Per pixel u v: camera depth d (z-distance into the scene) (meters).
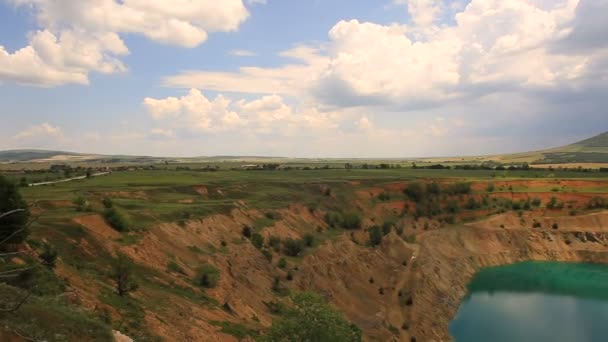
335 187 120.12
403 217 116.12
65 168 145.62
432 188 127.69
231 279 52.62
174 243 54.28
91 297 31.16
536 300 81.62
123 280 35.38
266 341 30.64
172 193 86.62
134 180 100.25
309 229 89.75
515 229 115.38
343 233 93.94
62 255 37.50
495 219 118.50
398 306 71.62
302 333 29.78
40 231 39.41
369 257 85.38
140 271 43.03
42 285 27.50
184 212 65.94
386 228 101.12
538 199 126.88
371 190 124.06
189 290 44.03
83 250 40.69
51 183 87.44
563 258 109.38
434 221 118.06
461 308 77.81
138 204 67.62
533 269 102.69
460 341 64.19
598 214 117.88
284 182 116.19
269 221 83.00
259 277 58.94
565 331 66.81
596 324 69.25
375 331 61.03
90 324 23.39
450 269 93.44
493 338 64.75
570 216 120.31
